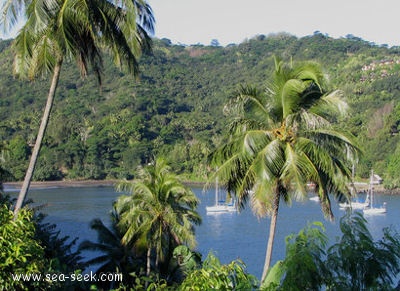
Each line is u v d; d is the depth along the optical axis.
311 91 21.16
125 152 137.00
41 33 17.83
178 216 29.95
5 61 174.88
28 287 9.99
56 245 27.48
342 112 20.72
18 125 139.12
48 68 17.95
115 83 177.88
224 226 73.38
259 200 20.22
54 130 136.62
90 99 164.00
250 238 64.12
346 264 12.84
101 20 18.42
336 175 20.78
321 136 21.08
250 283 9.74
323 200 21.25
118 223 30.70
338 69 176.50
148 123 153.88
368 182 115.25
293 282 11.88
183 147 129.88
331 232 61.59
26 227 10.15
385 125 120.56
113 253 31.38
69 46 17.44
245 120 22.00
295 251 12.45
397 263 13.25
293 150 20.67
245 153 20.81
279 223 75.25
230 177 21.55
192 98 187.50
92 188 123.62
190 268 14.91
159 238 29.00
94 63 19.83
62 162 134.12
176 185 29.30
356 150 20.86
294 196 20.27
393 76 148.75
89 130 142.38
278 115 21.75
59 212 84.06
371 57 180.12
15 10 17.84
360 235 13.31
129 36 19.06
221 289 8.81
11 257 9.32
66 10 17.34
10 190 111.12
